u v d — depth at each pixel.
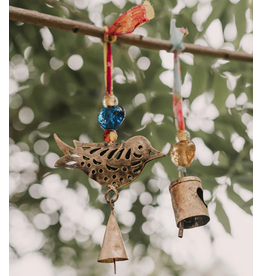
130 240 2.18
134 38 1.29
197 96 1.82
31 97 1.84
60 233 2.29
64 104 1.88
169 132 1.85
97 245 2.41
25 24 1.85
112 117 1.11
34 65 1.86
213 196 1.69
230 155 1.78
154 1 1.82
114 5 1.85
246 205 1.65
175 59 1.31
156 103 1.88
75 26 1.21
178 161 1.14
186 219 1.13
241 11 1.77
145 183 2.15
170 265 2.86
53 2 1.78
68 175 1.98
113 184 1.05
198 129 1.85
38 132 1.97
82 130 1.83
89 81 1.89
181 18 1.83
